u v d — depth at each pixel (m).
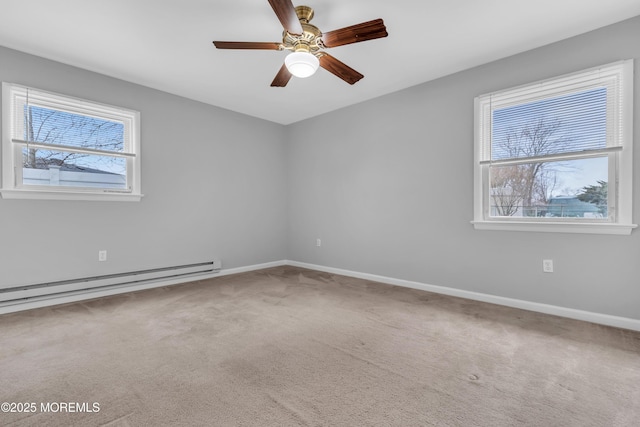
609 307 2.40
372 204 3.96
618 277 2.36
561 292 2.61
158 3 2.11
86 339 2.13
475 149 3.06
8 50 2.69
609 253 2.39
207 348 2.01
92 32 2.46
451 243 3.26
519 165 2.86
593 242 2.46
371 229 3.98
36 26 2.38
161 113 3.64
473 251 3.10
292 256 5.09
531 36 2.53
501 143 2.96
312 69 2.13
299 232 4.96
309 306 2.89
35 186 2.87
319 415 1.36
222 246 4.26
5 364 1.78
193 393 1.52
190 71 3.15
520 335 2.21
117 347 2.01
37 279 2.83
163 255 3.66
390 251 3.79
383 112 3.82
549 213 2.72
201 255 4.03
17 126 2.77
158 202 3.62
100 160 3.24
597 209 2.49
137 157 3.43
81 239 3.07
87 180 3.16
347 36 2.00
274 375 1.69
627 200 2.31
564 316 2.58
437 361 1.84
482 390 1.54
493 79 2.95
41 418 1.32
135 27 2.39
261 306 2.89
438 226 3.35
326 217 4.54
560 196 2.66
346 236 4.28
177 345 2.05
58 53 2.79
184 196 3.85
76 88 3.04
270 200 4.89
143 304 2.94
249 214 4.59
